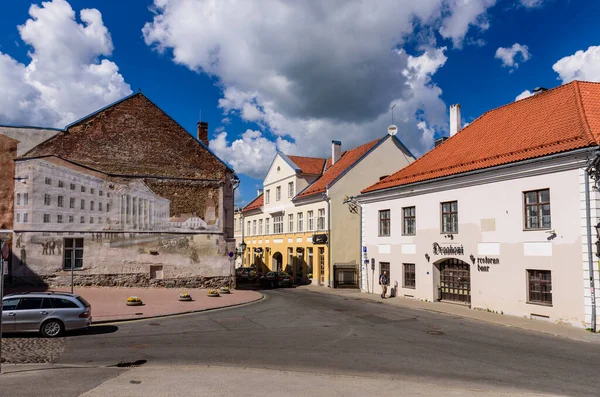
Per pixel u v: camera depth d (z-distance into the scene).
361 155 39.66
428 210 26.31
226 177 33.75
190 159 32.28
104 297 25.47
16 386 9.61
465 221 23.62
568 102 21.92
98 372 11.03
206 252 32.09
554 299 18.91
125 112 30.86
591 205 17.64
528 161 19.83
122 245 29.98
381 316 21.12
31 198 28.03
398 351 13.74
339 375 11.02
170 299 25.66
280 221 47.88
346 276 37.72
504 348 14.31
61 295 16.14
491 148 23.81
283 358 12.78
